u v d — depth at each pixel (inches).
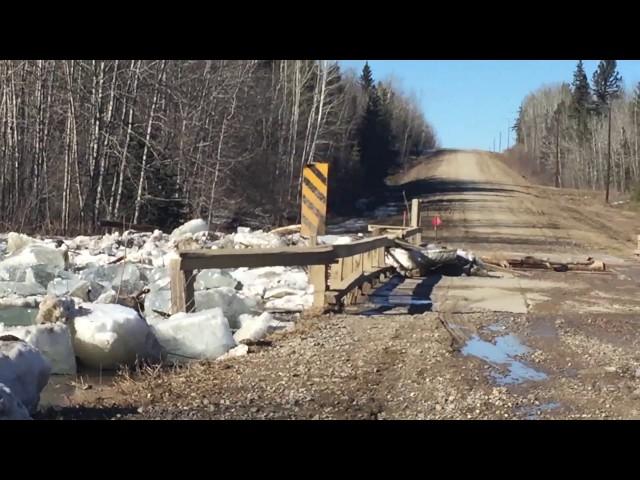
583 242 1275.8
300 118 2266.2
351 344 353.4
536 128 5442.9
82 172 1234.0
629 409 255.1
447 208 2068.2
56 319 315.9
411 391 274.8
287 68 2186.3
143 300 433.7
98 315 322.7
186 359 338.3
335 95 2559.1
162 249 698.2
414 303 508.7
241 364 312.3
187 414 241.9
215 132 1565.0
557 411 252.7
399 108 4859.7
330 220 1894.7
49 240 760.3
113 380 295.7
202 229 844.0
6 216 1106.1
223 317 354.6
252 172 1831.9
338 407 253.6
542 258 845.8
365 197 2637.8
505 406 257.4
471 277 682.2
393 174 3836.1
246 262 391.9
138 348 321.4
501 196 2576.3
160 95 1390.3
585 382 292.7
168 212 1306.6
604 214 1994.3
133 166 1268.5
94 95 1171.9
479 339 381.7
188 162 1421.0
